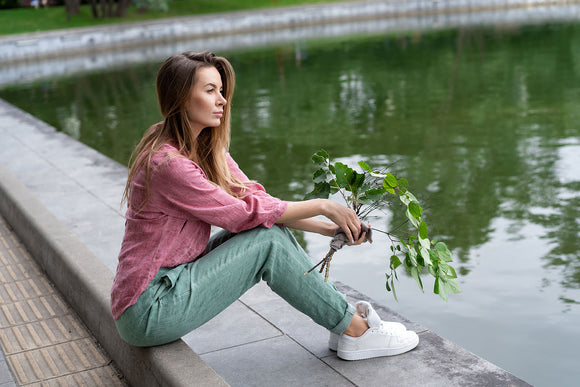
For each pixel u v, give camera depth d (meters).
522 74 13.33
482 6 30.84
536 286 3.85
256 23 27.42
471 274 4.05
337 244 2.31
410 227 4.89
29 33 24.16
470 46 18.45
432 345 2.58
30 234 3.90
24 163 6.21
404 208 5.30
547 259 4.20
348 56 17.80
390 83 13.06
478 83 12.54
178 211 2.18
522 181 6.00
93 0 28.47
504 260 4.23
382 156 7.30
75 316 3.11
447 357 2.48
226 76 2.26
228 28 26.92
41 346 2.84
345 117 9.86
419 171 6.55
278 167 7.03
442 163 6.84
